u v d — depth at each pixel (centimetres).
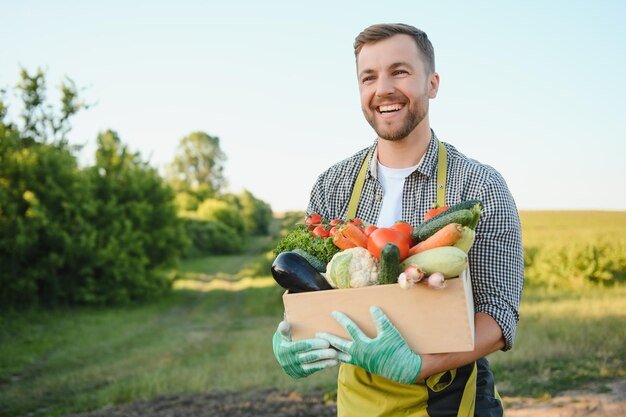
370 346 174
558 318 1032
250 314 1894
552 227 2875
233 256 5725
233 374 838
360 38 213
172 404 703
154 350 1221
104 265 2273
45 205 2145
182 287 3038
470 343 173
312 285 186
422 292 174
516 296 205
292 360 186
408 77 208
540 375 667
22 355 1208
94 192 2383
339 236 192
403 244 177
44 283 2114
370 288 178
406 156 225
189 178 11306
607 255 1836
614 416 525
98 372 988
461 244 175
